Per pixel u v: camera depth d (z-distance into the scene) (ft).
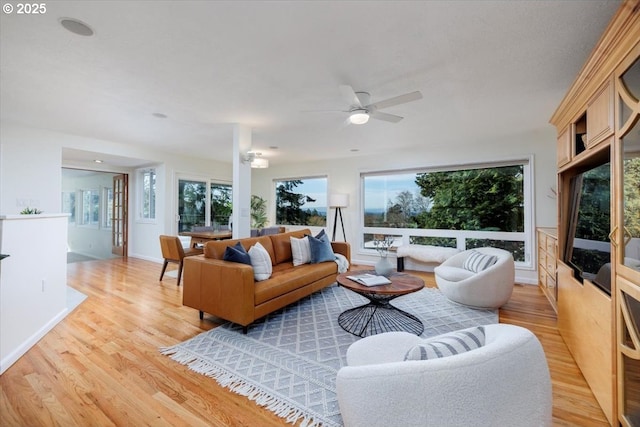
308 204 23.03
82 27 5.96
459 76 8.05
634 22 4.13
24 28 5.99
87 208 27.40
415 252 16.72
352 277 9.93
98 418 5.19
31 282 7.84
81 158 17.99
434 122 12.35
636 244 4.43
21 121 12.41
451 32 6.06
